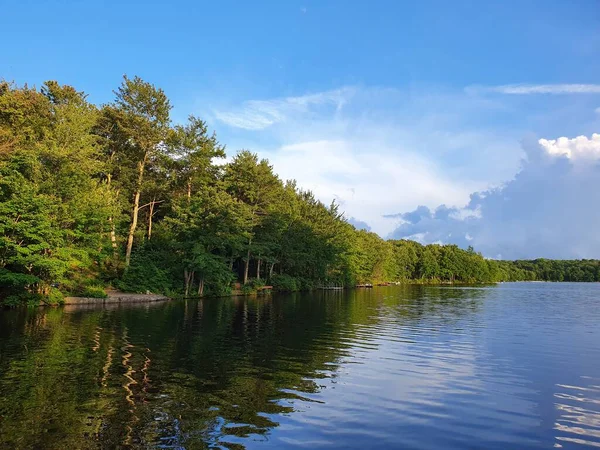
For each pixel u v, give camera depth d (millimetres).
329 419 9094
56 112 35312
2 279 24938
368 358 15242
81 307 28922
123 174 44000
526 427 8961
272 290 57312
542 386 12070
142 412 9070
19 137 30391
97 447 7320
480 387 11852
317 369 13398
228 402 9953
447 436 8375
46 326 20000
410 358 15406
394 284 107062
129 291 39125
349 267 79500
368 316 28953
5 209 25281
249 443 7750
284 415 9234
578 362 15203
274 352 15844
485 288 89375
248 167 53156
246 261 53125
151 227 50156
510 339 20172
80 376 11617
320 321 25531
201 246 41312
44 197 27266
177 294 40750
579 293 74500
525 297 58125
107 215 34406
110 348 15391
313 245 65438
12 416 8633
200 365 13391
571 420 9414
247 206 51781
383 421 9078
